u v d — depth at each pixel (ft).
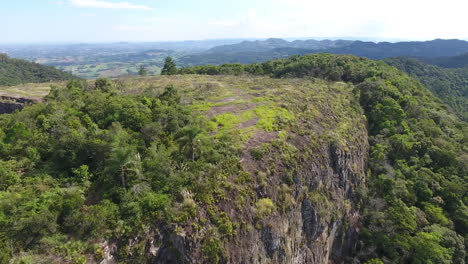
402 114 188.24
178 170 81.87
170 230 66.90
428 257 113.39
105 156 82.12
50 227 58.03
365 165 155.43
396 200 134.00
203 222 71.36
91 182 77.51
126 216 64.95
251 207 83.71
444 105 255.50
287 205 94.12
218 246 70.08
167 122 110.01
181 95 161.99
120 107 111.04
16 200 63.26
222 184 82.33
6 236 55.31
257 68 326.03
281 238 88.28
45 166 81.05
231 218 77.15
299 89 195.62
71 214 61.57
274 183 95.25
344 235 124.06
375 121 190.70
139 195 69.97
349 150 139.03
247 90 190.80
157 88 189.67
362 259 124.26
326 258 113.91
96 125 100.53
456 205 141.59
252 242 78.89
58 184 74.33
